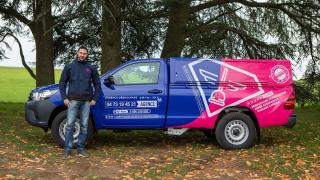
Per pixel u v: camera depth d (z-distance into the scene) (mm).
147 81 10258
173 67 10219
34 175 7703
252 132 10273
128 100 10102
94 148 10258
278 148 10453
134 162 8875
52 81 18516
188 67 10250
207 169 8398
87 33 17812
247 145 10281
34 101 10180
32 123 10180
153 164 8727
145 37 18391
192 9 17078
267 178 7812
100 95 10016
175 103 10156
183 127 10258
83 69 9195
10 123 14320
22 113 18406
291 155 9609
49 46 18375
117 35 15648
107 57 15617
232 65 10344
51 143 10688
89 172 8008
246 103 10297
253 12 17781
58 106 10086
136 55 19422
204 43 17453
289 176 7945
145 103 10117
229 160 9141
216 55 17438
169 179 7656
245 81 10344
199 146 10719
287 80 10469
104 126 10102
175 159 9141
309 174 8086
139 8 15586
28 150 9727
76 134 9992
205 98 10211
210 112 10219
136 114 10125
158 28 18000
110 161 8898
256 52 17984
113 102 10078
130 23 17625
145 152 9891
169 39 17047
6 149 9789
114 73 10258
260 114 10352
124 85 10195
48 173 7852
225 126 10227
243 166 8641
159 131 13102
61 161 8773
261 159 9203
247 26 18000
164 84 10211
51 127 10086
